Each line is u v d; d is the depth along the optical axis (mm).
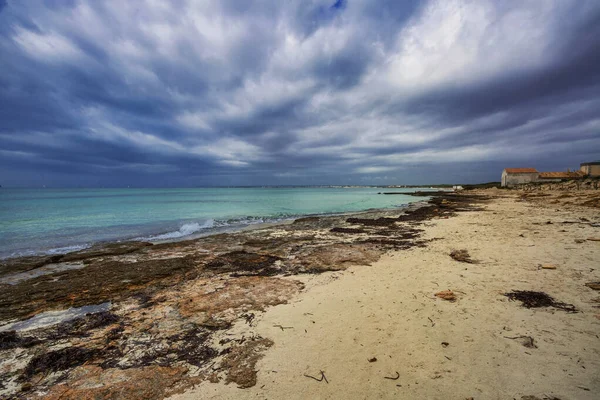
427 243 12531
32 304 7027
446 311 5656
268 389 3693
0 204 41094
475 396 3398
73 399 3629
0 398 3750
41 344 5125
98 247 13742
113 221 24219
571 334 4645
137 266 10047
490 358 4105
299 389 3664
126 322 5863
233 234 16891
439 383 3646
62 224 22359
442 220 20688
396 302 6211
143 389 3785
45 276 9125
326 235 15906
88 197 65188
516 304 5836
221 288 7637
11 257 12320
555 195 37531
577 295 6141
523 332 4762
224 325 5523
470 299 6180
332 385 3709
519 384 3559
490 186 94875
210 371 4141
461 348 4379
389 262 9602
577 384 3512
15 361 4645
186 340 5051
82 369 4312
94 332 5480
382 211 31578
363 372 3938
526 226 15352
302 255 11156
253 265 10023
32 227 20906
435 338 4691
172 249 13016
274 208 37875
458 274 7926
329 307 6125
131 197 65938
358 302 6316
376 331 5012
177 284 8203
